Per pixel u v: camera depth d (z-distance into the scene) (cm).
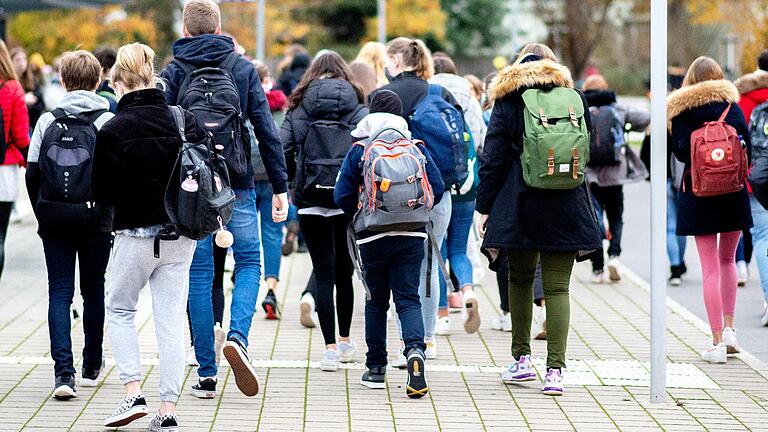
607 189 2623
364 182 1515
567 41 9894
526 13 14100
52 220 1458
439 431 1393
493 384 1647
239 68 1510
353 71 2067
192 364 1730
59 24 9612
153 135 1278
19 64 3250
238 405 1495
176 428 1330
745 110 2139
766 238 2086
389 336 2003
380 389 1603
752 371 1761
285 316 2186
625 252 3316
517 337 1641
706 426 1441
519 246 1527
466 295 1886
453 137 1700
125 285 1312
